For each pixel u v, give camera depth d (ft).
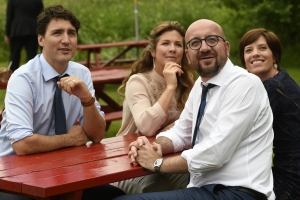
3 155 13.42
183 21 54.90
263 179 11.18
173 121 15.20
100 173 10.95
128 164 11.74
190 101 13.08
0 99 35.01
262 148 11.29
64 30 13.35
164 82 15.19
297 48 47.88
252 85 11.17
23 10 37.01
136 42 38.65
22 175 10.84
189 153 11.30
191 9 55.83
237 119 11.00
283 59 47.03
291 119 12.64
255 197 10.99
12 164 11.78
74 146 13.39
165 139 13.07
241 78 11.27
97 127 13.57
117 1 62.18
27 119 12.92
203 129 11.83
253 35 14.06
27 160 12.12
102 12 56.95
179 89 15.31
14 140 12.67
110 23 54.60
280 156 12.71
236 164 11.16
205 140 11.29
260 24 48.01
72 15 13.50
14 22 37.22
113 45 37.45
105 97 26.22
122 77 25.79
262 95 11.32
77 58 49.73
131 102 14.87
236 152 11.20
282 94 12.63
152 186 13.62
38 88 13.29
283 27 48.32
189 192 11.25
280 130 12.69
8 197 12.10
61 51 13.32
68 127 13.89
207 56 11.69
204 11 55.42
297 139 12.59
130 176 11.32
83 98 13.20
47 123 13.52
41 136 12.85
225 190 11.07
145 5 59.21
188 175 14.19
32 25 37.27
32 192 10.16
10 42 37.76
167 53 14.89
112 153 12.62
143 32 53.78
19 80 13.11
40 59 13.62
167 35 14.97
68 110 13.76
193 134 12.09
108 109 26.81
